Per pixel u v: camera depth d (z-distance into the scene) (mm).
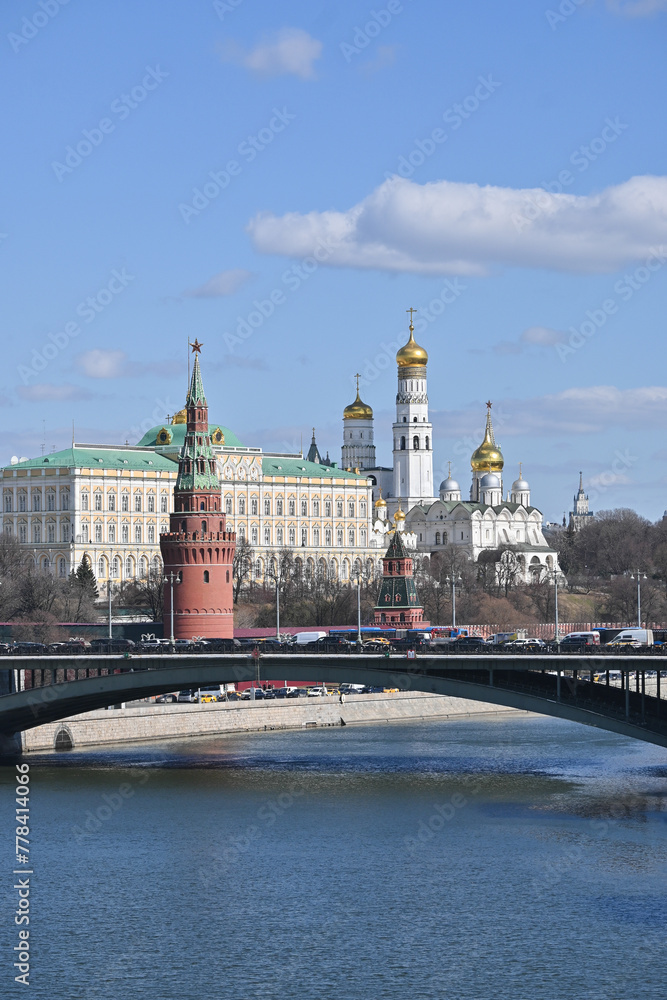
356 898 167250
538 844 188500
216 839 193500
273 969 146375
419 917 160250
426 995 139875
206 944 153375
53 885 173750
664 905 162875
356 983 142875
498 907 163250
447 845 188500
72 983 143500
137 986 142750
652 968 145500
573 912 161125
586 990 140750
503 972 145000
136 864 182375
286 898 167625
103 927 158750
